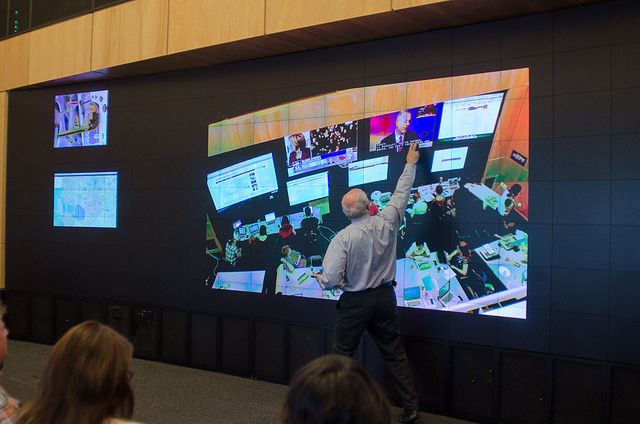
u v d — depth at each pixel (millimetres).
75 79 5367
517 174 3473
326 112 4223
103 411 1204
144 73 5105
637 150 3127
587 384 3236
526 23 3463
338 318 3537
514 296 3467
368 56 4051
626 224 3150
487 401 3541
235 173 4660
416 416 3438
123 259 5242
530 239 3422
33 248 5781
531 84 3441
